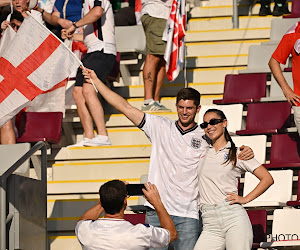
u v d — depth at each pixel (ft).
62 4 70.49
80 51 69.21
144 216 51.39
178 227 43.78
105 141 62.54
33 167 63.98
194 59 73.41
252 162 43.55
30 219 48.14
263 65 68.85
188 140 44.37
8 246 45.62
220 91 69.36
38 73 44.83
